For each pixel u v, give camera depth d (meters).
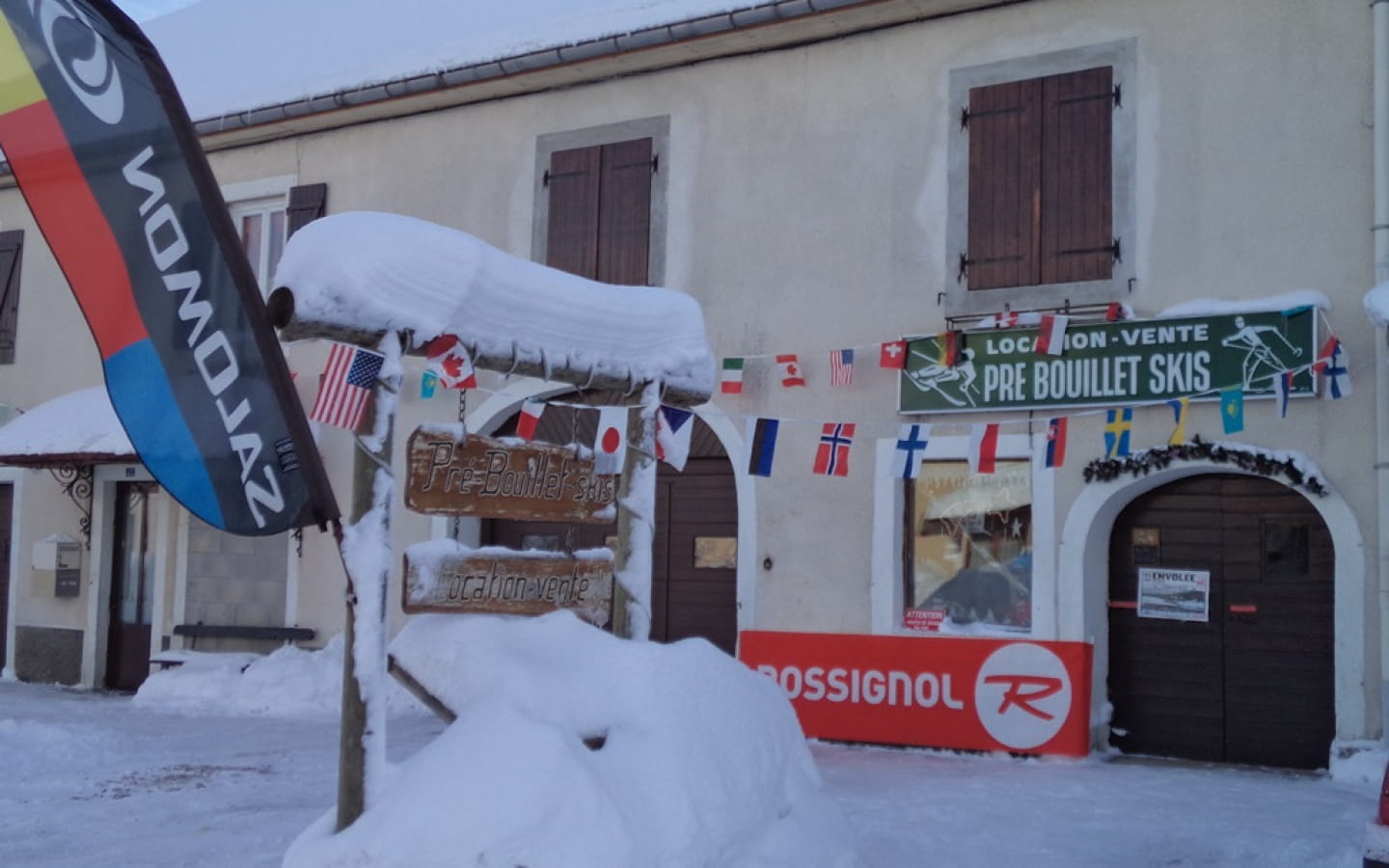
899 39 10.23
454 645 4.61
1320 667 8.76
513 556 5.04
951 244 9.88
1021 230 9.63
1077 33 9.54
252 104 12.87
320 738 10.03
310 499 4.21
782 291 10.52
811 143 10.52
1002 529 9.63
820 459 8.48
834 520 10.16
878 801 7.38
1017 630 9.52
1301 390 8.54
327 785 7.99
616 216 11.34
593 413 11.48
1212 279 8.97
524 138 11.88
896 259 10.09
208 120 12.98
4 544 14.72
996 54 9.83
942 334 9.72
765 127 10.73
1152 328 9.05
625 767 4.29
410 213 12.41
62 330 14.46
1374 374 8.40
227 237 4.13
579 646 4.80
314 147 13.03
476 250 4.82
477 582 4.88
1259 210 8.87
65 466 13.69
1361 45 8.63
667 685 4.64
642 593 5.68
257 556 12.98
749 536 10.48
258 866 5.97
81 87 3.86
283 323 4.25
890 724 9.50
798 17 10.12
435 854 3.82
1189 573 9.24
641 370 5.74
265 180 13.27
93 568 13.93
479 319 4.88
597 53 10.96
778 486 10.41
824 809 4.96
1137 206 9.26
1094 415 9.21
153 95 4.04
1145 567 9.41
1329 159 8.68
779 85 10.70
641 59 11.12
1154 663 9.34
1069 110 9.54
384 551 4.40
